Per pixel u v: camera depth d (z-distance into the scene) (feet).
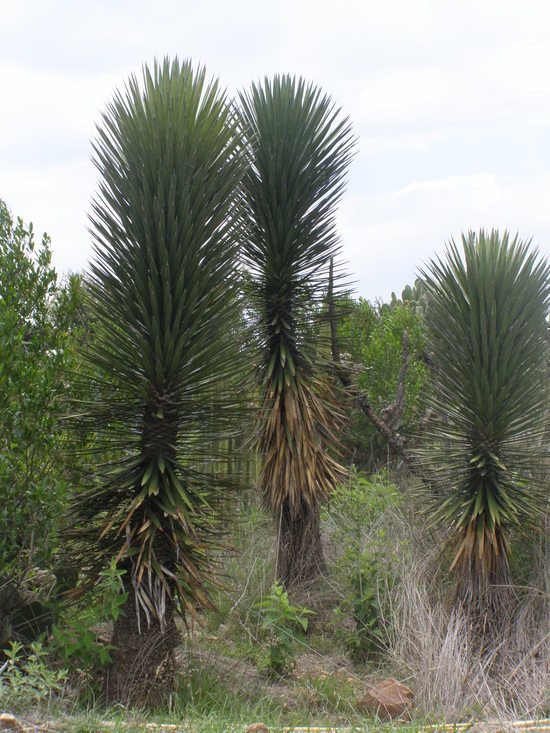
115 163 16.65
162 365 16.02
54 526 16.44
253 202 24.00
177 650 18.65
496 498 19.60
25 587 17.30
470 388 19.86
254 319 24.00
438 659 16.63
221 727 12.74
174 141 16.38
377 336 34.55
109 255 16.46
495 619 18.60
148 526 15.44
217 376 16.89
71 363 17.81
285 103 23.98
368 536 21.53
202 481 16.98
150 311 16.25
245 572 23.17
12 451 16.79
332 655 19.54
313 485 22.61
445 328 20.70
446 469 20.20
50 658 16.19
